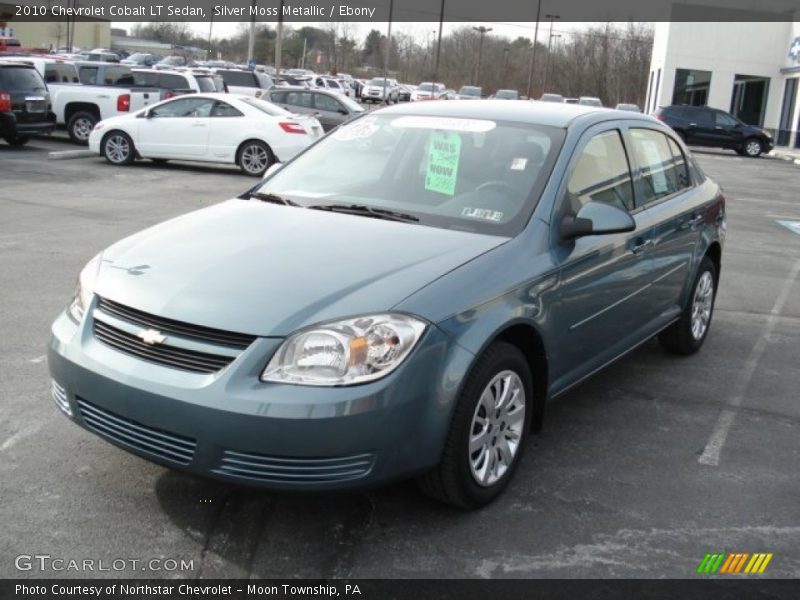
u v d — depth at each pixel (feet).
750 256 33.47
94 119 64.49
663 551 10.94
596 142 14.69
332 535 10.91
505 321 11.25
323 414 9.55
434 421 10.36
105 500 11.49
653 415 15.78
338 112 71.82
